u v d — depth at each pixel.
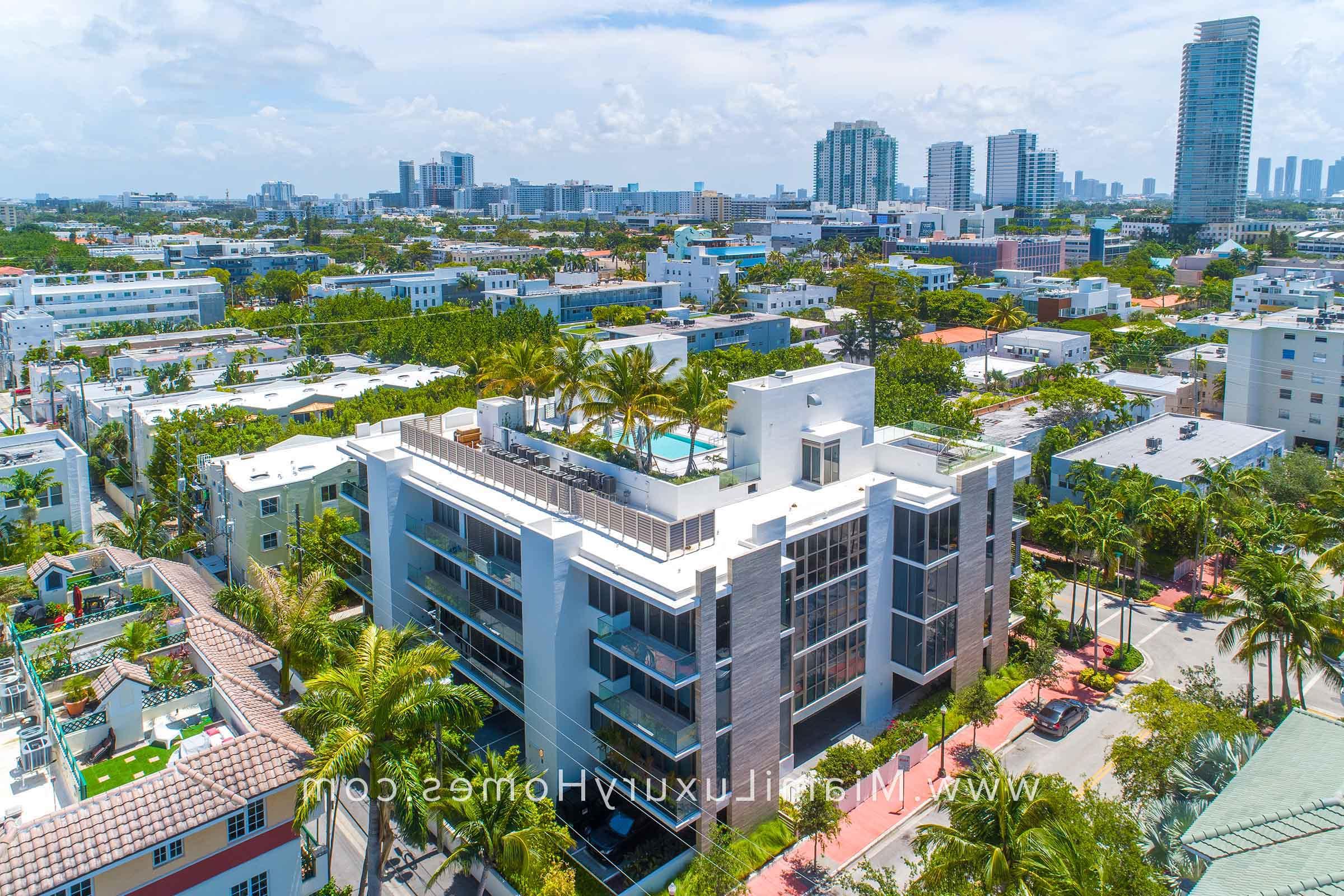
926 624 47.34
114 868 29.66
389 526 52.59
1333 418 96.31
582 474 49.16
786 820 41.44
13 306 155.62
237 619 51.06
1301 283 160.75
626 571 38.31
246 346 133.50
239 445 77.00
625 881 37.88
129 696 40.59
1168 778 34.81
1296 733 28.39
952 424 89.25
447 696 32.94
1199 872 27.59
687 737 36.88
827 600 44.97
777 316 152.12
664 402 48.72
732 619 37.81
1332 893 21.05
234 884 32.62
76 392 103.25
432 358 121.06
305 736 37.31
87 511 73.12
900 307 157.50
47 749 38.47
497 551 47.25
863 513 45.94
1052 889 26.83
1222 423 89.69
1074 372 117.81
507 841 32.12
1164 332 139.75
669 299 190.12
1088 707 50.94
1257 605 46.22
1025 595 57.59
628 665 41.06
